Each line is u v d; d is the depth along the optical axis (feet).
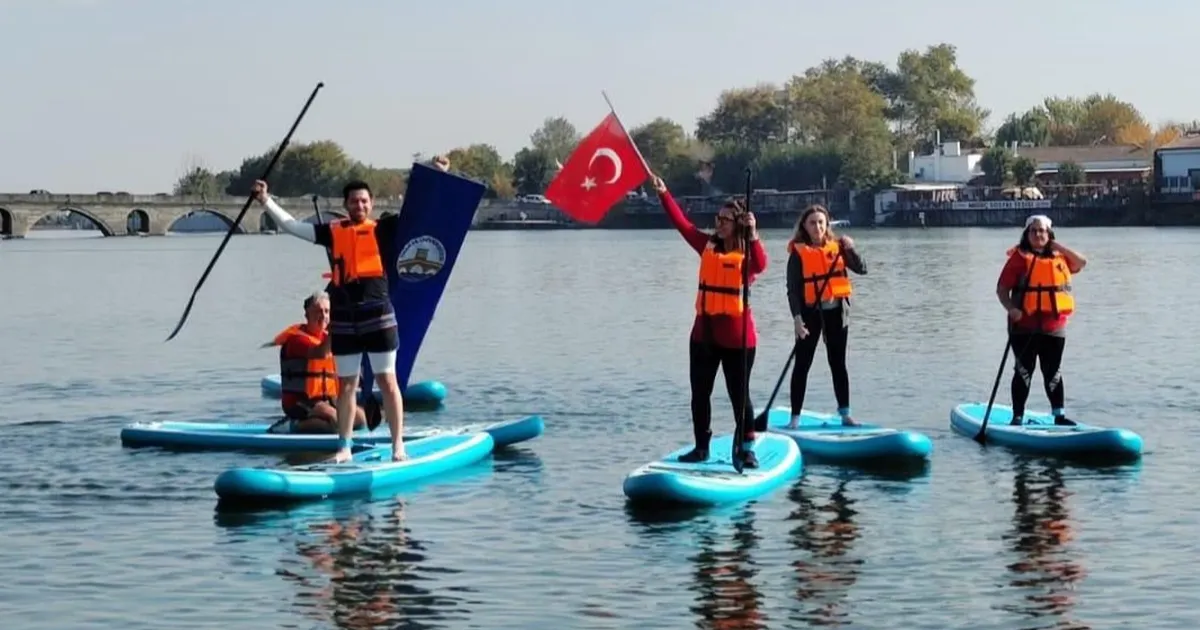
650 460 52.31
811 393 70.38
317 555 39.17
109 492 47.47
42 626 33.35
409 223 55.36
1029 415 57.82
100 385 78.38
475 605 34.58
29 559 39.04
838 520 42.34
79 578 37.19
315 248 367.86
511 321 118.42
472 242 394.93
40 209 412.98
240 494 44.96
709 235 47.16
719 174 544.62
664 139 564.30
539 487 47.50
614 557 38.58
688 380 76.23
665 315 122.83
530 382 76.43
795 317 53.98
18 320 127.95
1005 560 37.76
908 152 606.96
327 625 33.24
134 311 138.82
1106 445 51.13
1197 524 41.09
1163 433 56.39
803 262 54.13
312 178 537.24
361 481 46.78
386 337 47.98
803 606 34.14
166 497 46.62
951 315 116.16
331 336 48.19
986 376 76.18
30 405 70.18
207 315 132.67
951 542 39.68
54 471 51.08
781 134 581.53
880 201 492.54
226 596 35.53
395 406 48.65
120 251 332.19
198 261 270.26
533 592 35.55
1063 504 43.93
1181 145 424.46
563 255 279.69
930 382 74.08
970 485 46.91
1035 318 54.39
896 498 45.06
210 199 468.34
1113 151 537.24
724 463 47.78
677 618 33.40
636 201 542.98
